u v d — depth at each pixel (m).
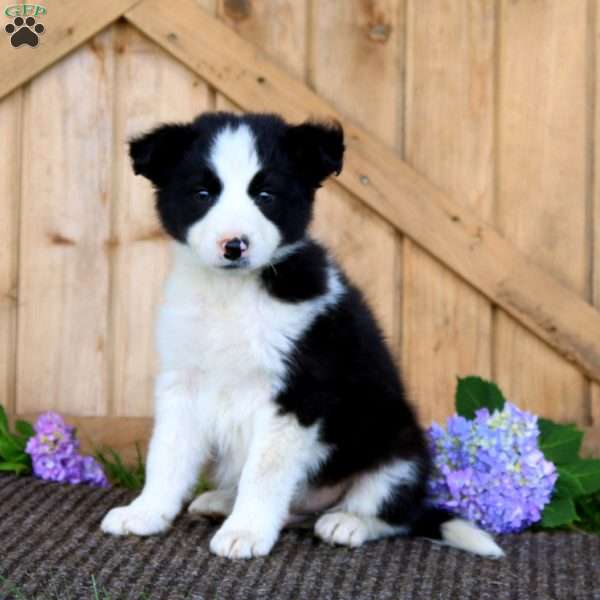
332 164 1.54
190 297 1.54
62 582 1.40
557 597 1.42
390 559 1.49
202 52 1.77
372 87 1.78
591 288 1.78
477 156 1.78
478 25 1.77
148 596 1.39
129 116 1.79
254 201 1.50
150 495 1.53
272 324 1.51
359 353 1.55
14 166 1.79
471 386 1.71
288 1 1.77
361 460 1.55
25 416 1.79
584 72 1.77
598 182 1.77
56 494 1.62
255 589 1.41
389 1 1.77
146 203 1.79
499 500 1.62
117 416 1.79
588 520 1.68
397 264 1.79
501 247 1.77
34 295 1.79
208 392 1.55
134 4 1.77
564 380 1.78
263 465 1.50
